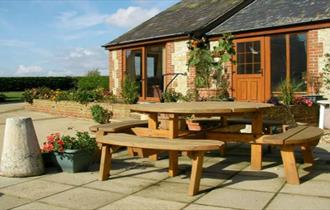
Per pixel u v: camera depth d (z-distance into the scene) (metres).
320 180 5.12
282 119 9.28
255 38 13.68
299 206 4.09
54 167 5.98
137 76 17.86
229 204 4.21
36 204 4.35
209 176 5.43
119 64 18.56
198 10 17.78
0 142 9.03
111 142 5.05
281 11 13.83
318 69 12.16
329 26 11.82
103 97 14.21
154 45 17.02
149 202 4.34
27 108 17.27
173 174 5.48
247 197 4.44
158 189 4.85
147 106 5.84
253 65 13.79
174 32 15.51
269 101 9.95
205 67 12.96
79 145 5.87
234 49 12.70
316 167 5.87
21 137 5.51
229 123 7.27
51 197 4.59
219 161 6.44
